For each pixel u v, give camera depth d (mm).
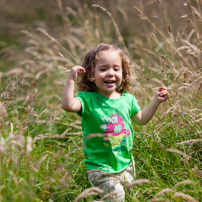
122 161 4070
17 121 4051
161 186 3984
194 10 5383
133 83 5395
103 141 4008
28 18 15047
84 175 4480
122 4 10719
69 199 3975
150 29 10023
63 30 11164
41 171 4113
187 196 3309
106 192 3822
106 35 8180
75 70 3889
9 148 3703
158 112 5406
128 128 4172
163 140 4742
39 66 8625
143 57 7895
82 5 13336
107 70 4008
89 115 4027
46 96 6949
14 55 10367
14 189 3475
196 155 4551
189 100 4980
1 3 16594
